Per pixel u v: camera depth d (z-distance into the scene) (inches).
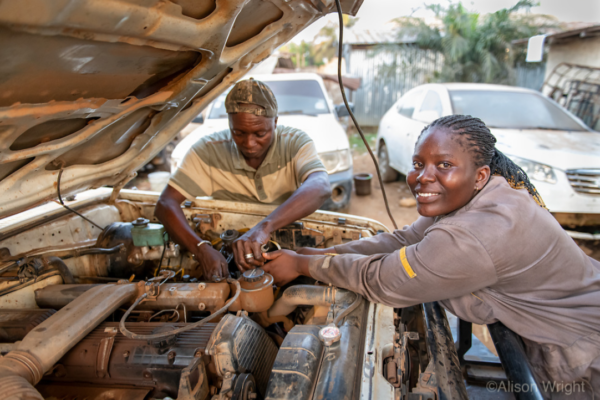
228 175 80.8
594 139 155.5
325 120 178.5
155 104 45.7
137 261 70.2
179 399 40.3
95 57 32.3
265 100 66.1
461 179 44.0
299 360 40.2
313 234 74.2
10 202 44.9
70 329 44.9
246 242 58.6
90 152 50.3
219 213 78.7
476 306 49.4
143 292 56.1
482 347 79.1
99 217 80.6
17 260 61.1
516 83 416.2
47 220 71.0
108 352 46.1
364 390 38.3
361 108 453.1
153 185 181.0
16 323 50.1
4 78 28.5
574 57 298.5
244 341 45.3
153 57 37.2
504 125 173.0
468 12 419.8
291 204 67.1
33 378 40.1
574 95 290.4
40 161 42.5
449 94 191.8
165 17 31.2
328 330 43.6
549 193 130.3
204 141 80.2
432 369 44.5
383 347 45.1
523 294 47.5
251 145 69.8
